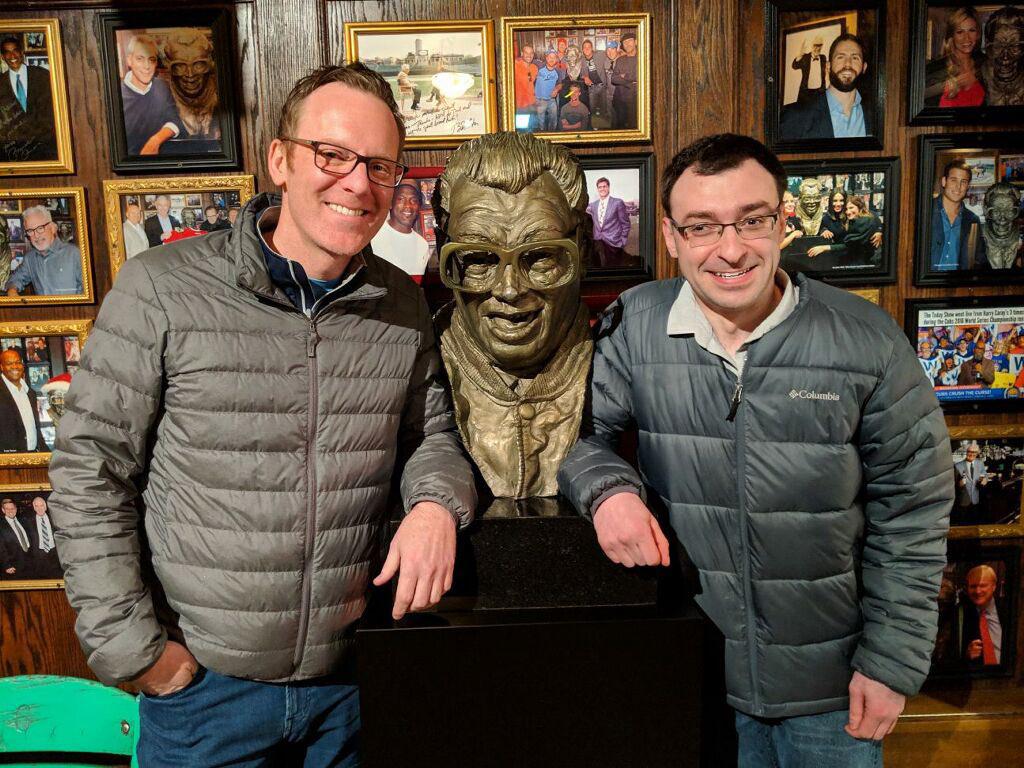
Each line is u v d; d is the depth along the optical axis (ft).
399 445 4.19
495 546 3.67
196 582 3.48
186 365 3.41
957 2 5.32
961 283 5.61
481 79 5.37
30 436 5.56
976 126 5.52
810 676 3.86
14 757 4.74
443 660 3.49
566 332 4.26
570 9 5.35
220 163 5.30
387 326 3.79
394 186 3.51
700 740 3.60
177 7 5.18
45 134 5.27
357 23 5.26
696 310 3.88
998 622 5.92
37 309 5.48
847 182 5.46
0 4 5.13
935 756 5.83
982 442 5.75
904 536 3.80
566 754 3.59
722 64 5.36
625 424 4.41
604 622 3.51
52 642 5.74
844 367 3.72
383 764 3.55
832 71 5.37
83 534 3.30
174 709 3.60
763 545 3.81
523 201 3.81
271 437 3.47
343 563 3.66
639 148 5.49
